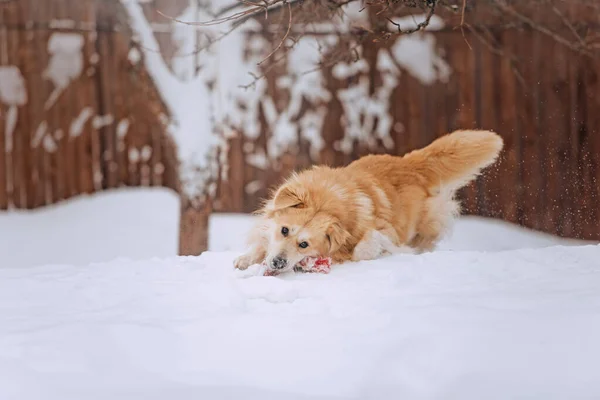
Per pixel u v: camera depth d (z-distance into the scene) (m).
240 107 12.17
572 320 3.05
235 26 7.19
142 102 12.12
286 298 3.99
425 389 2.59
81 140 12.06
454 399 2.52
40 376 2.70
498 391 2.55
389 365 2.73
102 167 12.16
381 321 3.22
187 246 9.10
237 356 2.90
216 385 2.64
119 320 3.39
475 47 12.19
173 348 2.99
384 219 5.69
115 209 11.81
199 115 9.02
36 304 3.89
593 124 12.16
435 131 12.38
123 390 2.59
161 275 4.75
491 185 12.33
